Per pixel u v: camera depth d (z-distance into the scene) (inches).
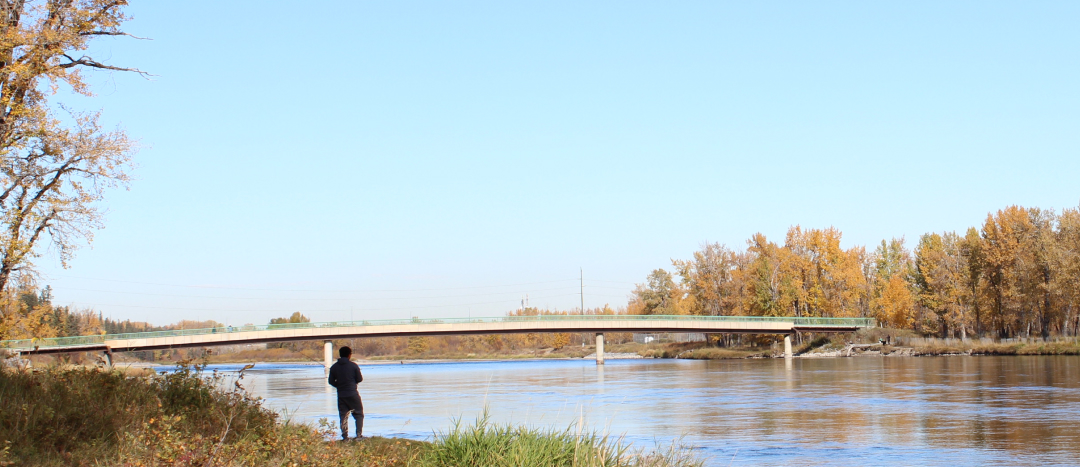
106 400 608.7
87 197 1003.9
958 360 3085.6
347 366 734.5
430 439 956.6
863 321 4510.3
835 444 936.9
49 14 932.0
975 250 4025.6
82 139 1001.5
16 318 1068.5
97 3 961.5
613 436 1013.8
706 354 5152.6
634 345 6456.7
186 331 3622.0
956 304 4077.3
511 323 4025.6
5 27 869.8
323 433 599.2
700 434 1037.8
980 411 1221.7
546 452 517.3
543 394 1827.0
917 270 4909.0
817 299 4773.6
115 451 500.7
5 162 904.9
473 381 2546.8
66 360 734.5
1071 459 801.6
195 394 661.9
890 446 914.1
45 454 476.1
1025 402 1332.4
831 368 2851.9
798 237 4928.6
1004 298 3801.7
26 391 597.9
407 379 2810.0
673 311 5969.5
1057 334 3919.8
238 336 3735.2
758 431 1063.0
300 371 4148.6
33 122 916.6
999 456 829.2
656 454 617.6
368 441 689.0
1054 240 3668.8
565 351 6963.6
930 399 1445.6
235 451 489.4
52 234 1027.3
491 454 523.2
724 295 5423.2
